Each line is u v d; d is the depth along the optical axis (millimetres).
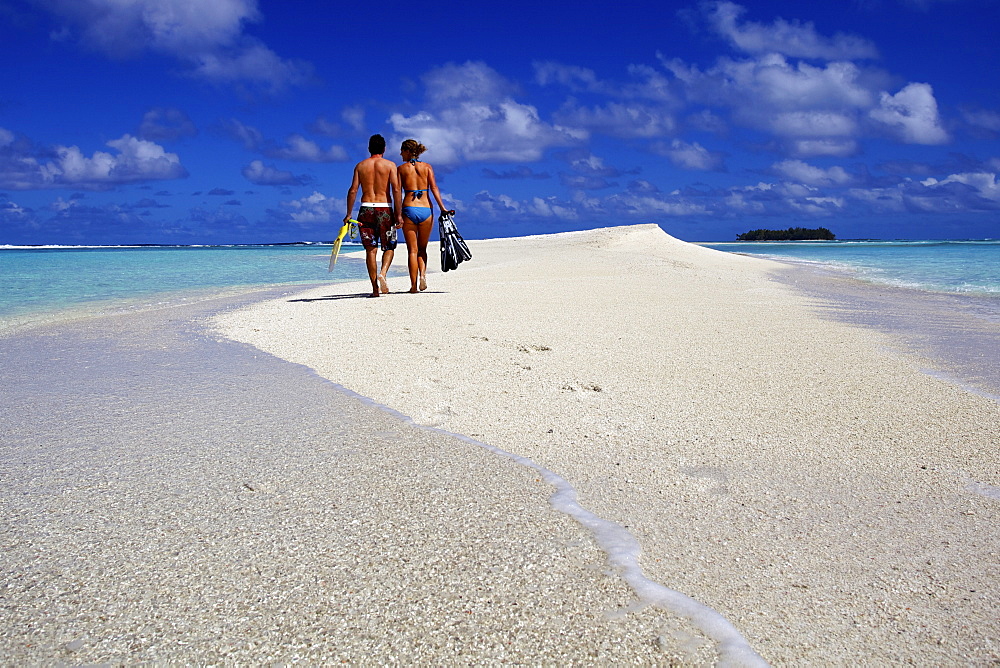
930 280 12055
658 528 1986
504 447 2740
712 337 5359
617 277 11359
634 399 3488
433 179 8984
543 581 1675
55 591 1644
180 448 2695
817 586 1671
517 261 15414
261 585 1661
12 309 7754
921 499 2211
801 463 2549
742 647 1424
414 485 2303
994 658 1396
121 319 6676
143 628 1497
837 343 5094
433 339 5324
